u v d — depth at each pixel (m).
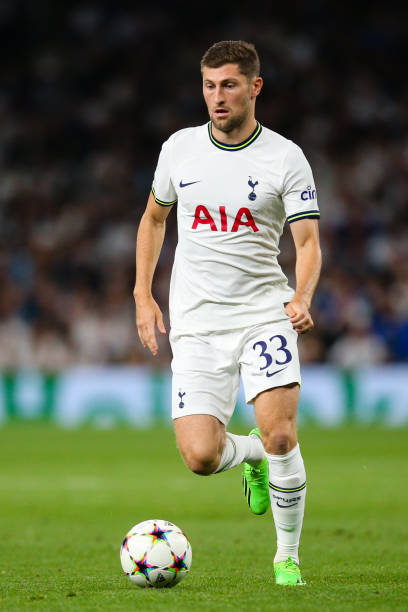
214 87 15.62
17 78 93.75
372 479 35.97
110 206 81.88
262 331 15.90
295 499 15.59
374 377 60.72
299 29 97.38
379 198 80.75
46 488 33.88
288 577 15.43
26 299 69.00
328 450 46.25
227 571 17.34
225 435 16.20
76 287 72.38
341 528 24.31
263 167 15.91
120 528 24.62
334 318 65.81
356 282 69.81
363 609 12.69
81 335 66.81
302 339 64.94
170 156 16.53
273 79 91.50
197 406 15.75
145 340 16.53
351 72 93.12
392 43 95.62
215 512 28.02
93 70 94.75
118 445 49.50
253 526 25.00
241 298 16.06
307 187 15.83
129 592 14.30
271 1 98.31
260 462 17.44
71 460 43.12
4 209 81.56
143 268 16.89
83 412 61.38
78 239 77.62
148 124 90.12
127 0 99.38
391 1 98.12
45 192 83.38
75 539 22.45
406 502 29.97
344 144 86.62
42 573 17.11
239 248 16.02
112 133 89.19
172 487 34.22
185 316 16.33
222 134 16.06
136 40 96.88
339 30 97.00
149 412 61.00
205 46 96.25
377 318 66.44
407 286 69.31
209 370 15.92
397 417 60.53
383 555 19.50
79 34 97.69
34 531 24.02
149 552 14.73
